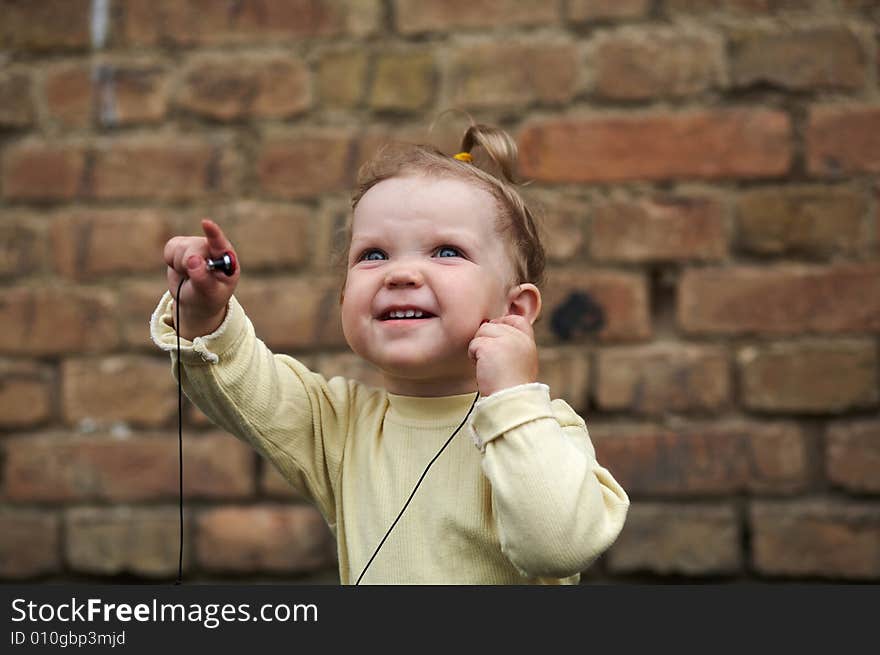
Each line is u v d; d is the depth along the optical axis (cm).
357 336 98
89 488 181
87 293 183
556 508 85
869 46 172
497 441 89
